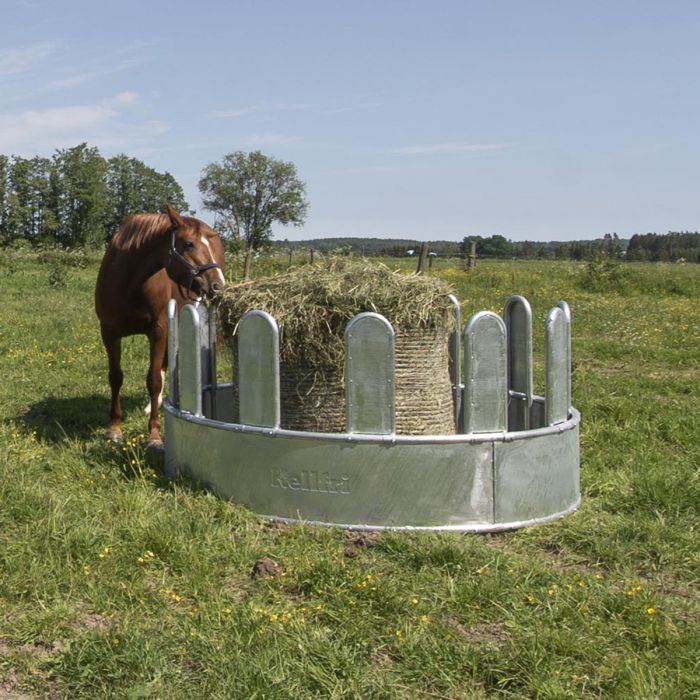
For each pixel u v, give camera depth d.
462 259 31.89
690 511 4.71
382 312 4.73
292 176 80.75
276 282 4.97
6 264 26.58
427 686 2.97
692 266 38.50
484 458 4.40
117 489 4.88
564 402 4.84
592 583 3.78
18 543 4.01
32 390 8.14
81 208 96.31
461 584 3.69
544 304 16.95
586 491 5.11
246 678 2.89
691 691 2.91
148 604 3.50
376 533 4.36
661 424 6.76
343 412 4.80
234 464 4.68
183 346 5.14
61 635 3.25
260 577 3.78
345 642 3.19
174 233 5.91
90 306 15.91
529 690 2.93
